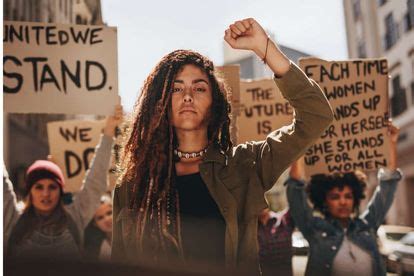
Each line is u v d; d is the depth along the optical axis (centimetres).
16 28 267
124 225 157
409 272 566
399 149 1503
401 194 1471
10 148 937
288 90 152
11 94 264
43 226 279
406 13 1392
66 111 267
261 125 360
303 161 329
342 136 328
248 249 150
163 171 156
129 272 154
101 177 295
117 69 271
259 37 154
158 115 159
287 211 344
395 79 1502
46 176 288
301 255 608
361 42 1642
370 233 306
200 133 159
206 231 150
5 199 266
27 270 186
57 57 269
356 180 321
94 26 272
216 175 152
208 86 162
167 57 166
